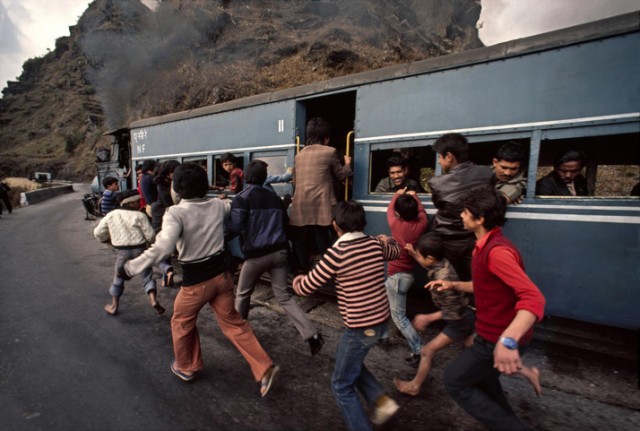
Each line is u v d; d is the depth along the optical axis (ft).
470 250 9.13
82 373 9.03
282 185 15.72
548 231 9.57
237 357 9.91
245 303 10.37
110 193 22.12
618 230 8.65
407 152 14.46
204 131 19.42
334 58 77.00
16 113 309.63
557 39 9.20
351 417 6.07
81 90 301.02
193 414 7.45
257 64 82.89
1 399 7.93
